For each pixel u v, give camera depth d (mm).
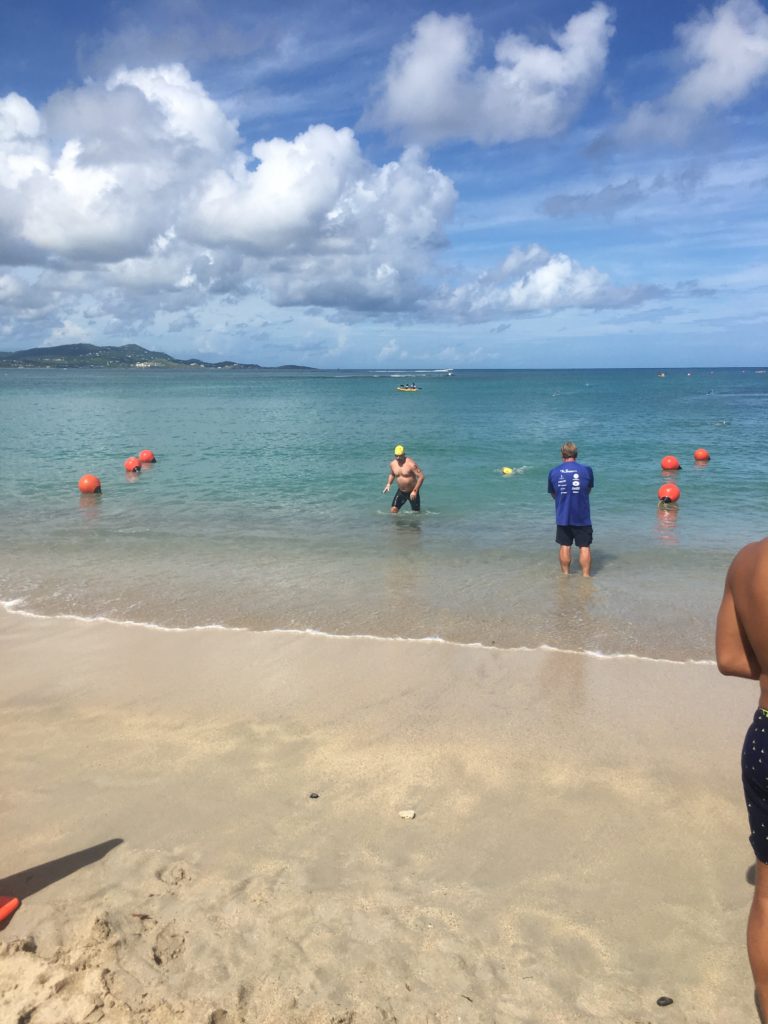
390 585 9273
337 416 43969
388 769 4844
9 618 8125
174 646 7219
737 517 13516
